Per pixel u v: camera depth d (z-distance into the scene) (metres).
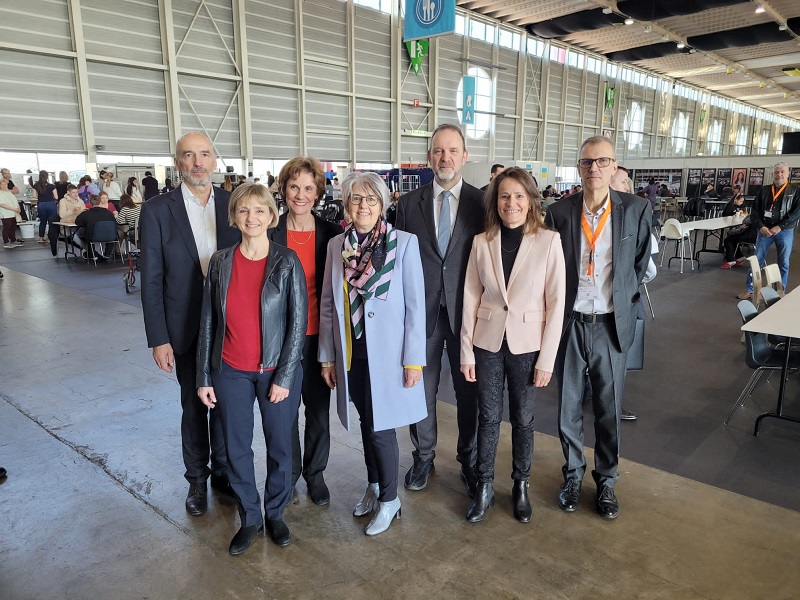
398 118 15.15
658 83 25.06
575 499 2.09
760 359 2.90
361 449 2.63
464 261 2.09
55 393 3.29
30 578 1.74
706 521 2.01
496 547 1.88
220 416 1.86
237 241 2.06
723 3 14.09
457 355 2.14
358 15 13.80
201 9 11.27
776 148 40.41
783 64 21.64
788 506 2.14
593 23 16.19
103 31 10.15
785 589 1.66
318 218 2.10
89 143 10.30
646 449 2.63
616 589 1.67
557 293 1.89
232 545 1.86
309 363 2.08
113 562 1.82
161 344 1.98
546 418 2.99
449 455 2.57
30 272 7.44
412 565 1.79
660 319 5.14
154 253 1.95
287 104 12.91
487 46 17.06
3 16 9.08
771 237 5.50
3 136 9.44
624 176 3.02
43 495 2.22
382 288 1.83
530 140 19.41
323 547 1.89
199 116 11.68
